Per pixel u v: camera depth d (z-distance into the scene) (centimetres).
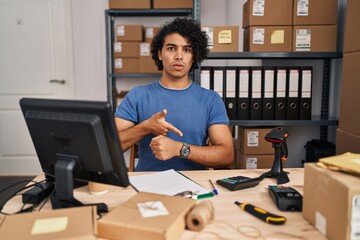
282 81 191
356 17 142
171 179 106
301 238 70
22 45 297
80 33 299
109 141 76
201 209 74
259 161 196
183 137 143
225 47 190
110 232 68
